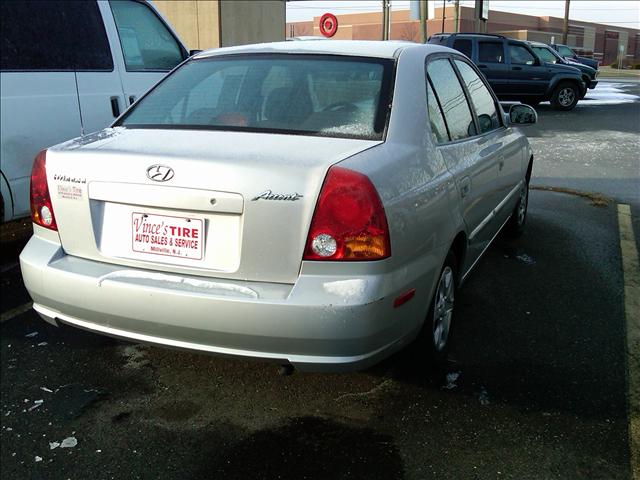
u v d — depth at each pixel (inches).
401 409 116.3
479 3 780.0
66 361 134.2
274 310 92.7
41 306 112.7
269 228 94.7
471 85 163.3
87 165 105.5
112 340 143.6
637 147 420.5
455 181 123.0
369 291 93.7
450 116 136.9
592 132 490.9
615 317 156.6
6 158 171.0
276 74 126.5
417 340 118.3
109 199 103.9
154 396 121.2
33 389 123.5
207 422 113.1
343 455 104.0
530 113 195.0
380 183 97.4
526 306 163.0
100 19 205.6
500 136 173.6
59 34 189.5
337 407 117.1
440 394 121.0
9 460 103.3
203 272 98.8
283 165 95.3
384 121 112.4
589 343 142.4
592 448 105.3
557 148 420.2
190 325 97.0
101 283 101.7
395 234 98.0
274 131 111.7
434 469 100.5
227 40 756.6
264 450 105.3
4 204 172.7
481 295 170.4
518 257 201.9
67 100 188.2
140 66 221.6
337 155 99.4
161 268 101.7
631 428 110.7
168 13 758.5
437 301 122.0
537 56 658.2
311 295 93.0
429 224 109.1
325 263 94.3
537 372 129.4
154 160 100.5
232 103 121.9
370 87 119.3
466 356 135.7
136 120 126.6
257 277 96.7
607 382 125.7
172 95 130.6
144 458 103.7
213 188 96.3
